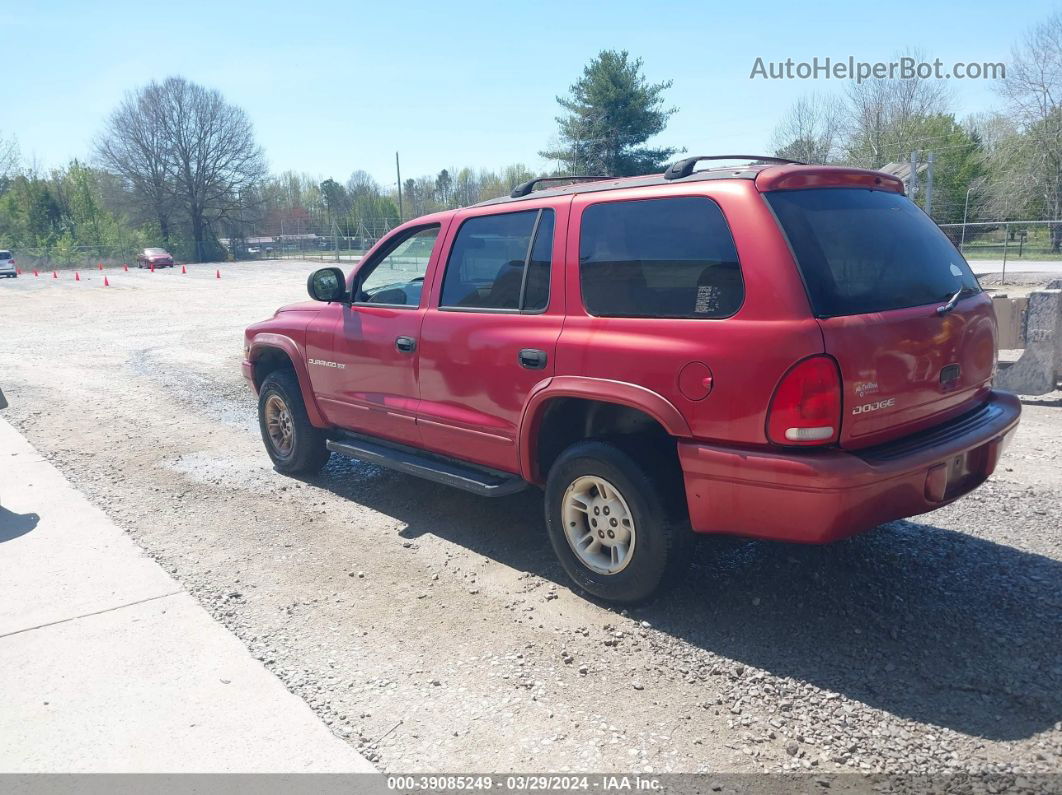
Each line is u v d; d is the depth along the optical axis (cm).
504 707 314
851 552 436
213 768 282
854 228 351
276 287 3272
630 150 4844
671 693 320
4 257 4638
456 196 10350
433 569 445
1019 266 3003
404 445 506
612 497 378
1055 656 332
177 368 1173
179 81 6619
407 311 485
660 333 351
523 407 409
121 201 6800
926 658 334
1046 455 599
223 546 484
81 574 445
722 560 433
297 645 365
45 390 1007
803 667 332
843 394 311
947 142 4725
